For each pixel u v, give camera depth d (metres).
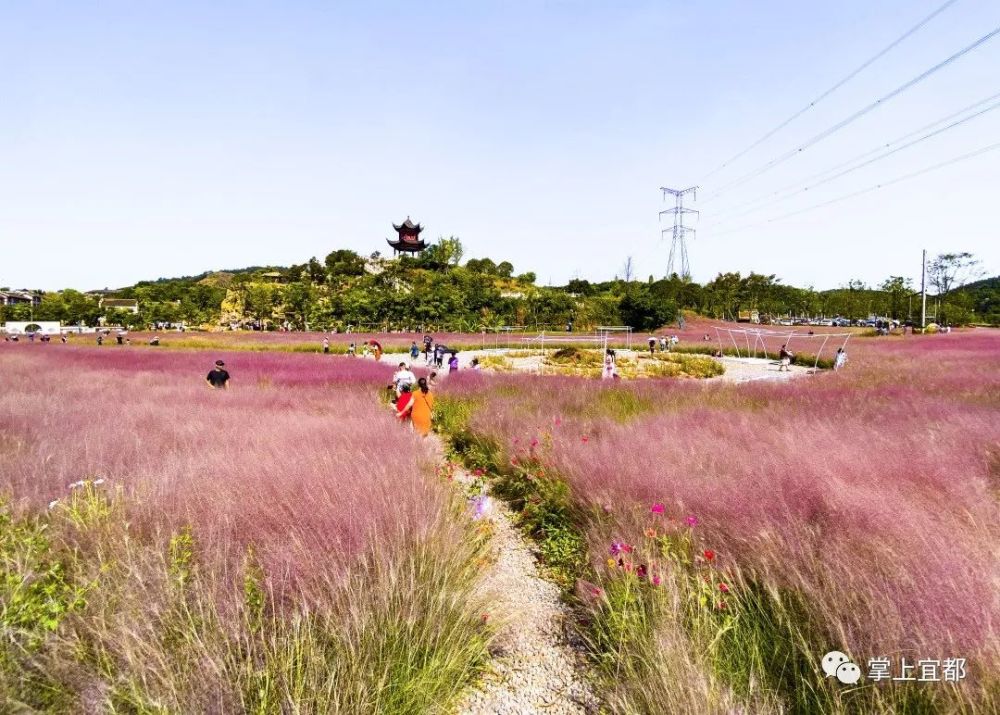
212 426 7.75
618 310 72.81
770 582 3.22
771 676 2.79
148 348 34.41
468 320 73.19
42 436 6.62
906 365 21.05
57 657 2.41
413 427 8.88
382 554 3.28
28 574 2.83
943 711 2.27
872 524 3.56
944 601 2.65
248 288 89.25
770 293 96.06
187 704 2.26
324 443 6.45
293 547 3.33
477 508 5.37
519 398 12.46
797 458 5.36
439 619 3.08
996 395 11.02
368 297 76.50
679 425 8.32
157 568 2.96
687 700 2.43
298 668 2.45
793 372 26.17
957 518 3.91
